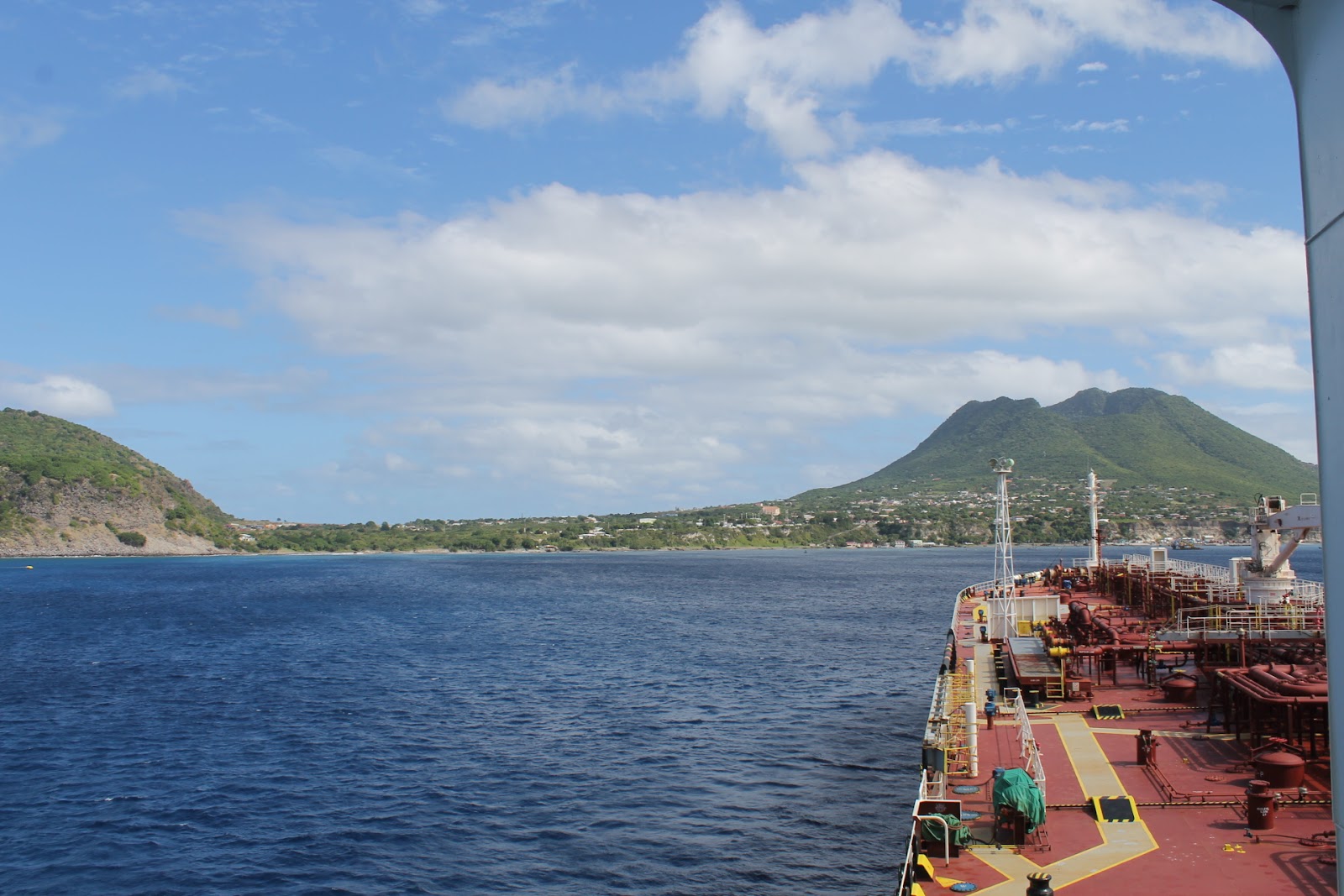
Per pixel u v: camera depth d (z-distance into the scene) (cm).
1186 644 5072
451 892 4450
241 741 7288
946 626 14850
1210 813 3166
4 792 6000
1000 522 7844
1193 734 4150
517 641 13488
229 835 5197
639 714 8162
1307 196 901
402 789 5975
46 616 18162
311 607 19775
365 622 16450
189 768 6544
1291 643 4872
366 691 9412
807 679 9800
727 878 4578
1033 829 3005
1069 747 4003
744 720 7856
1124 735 4172
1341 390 839
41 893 4459
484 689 9438
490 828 5259
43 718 8231
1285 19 932
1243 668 4209
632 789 5922
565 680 9938
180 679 10250
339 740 7306
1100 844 2948
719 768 6406
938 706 4559
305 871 4700
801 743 7062
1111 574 9338
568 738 7281
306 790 5981
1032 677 4878
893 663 10819
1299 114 916
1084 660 5744
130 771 6475
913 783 6041
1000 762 3847
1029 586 10656
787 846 4962
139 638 14275
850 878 4575
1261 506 5597
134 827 5328
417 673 10556
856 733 7375
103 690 9606
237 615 18075
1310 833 2939
